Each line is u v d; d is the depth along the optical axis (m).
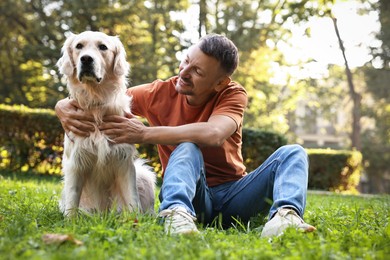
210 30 23.95
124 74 3.99
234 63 3.56
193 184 3.17
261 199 3.57
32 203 4.24
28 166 11.03
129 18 22.78
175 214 2.94
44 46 22.05
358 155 14.20
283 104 26.45
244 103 3.71
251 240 2.88
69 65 3.95
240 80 22.61
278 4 21.61
